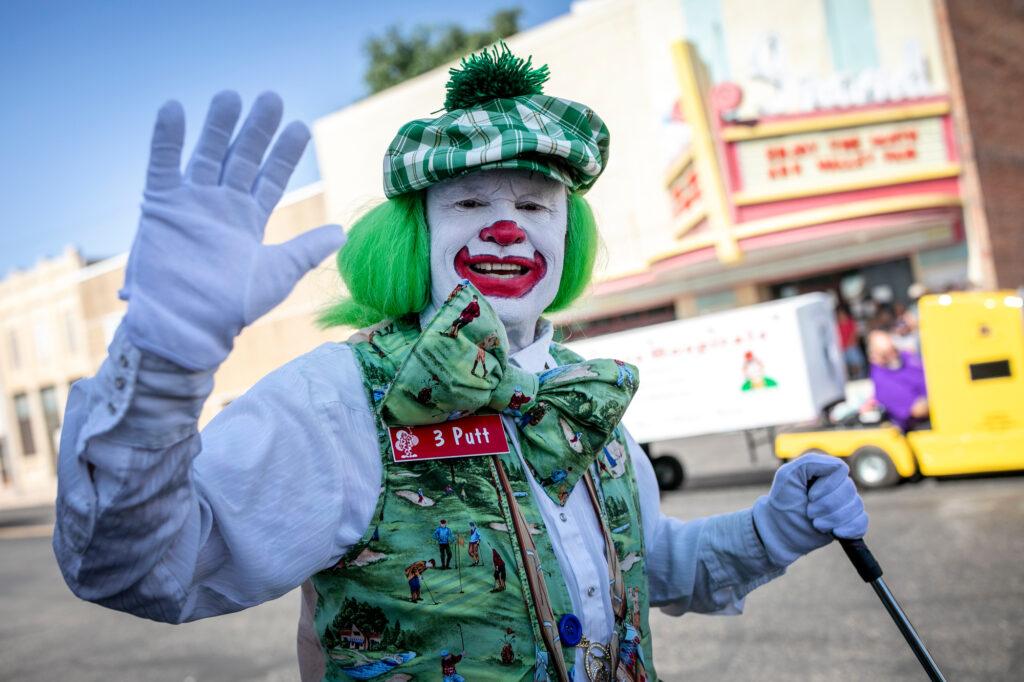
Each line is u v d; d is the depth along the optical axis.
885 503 7.52
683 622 5.10
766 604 5.18
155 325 0.89
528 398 1.32
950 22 14.34
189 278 0.91
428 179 1.37
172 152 0.93
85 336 25.16
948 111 14.40
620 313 17.16
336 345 1.34
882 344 8.55
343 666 1.26
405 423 1.25
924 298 8.10
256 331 18.50
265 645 5.71
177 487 0.98
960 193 14.49
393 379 1.31
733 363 9.20
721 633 4.80
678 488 9.67
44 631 6.99
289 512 1.16
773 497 1.57
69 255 25.27
